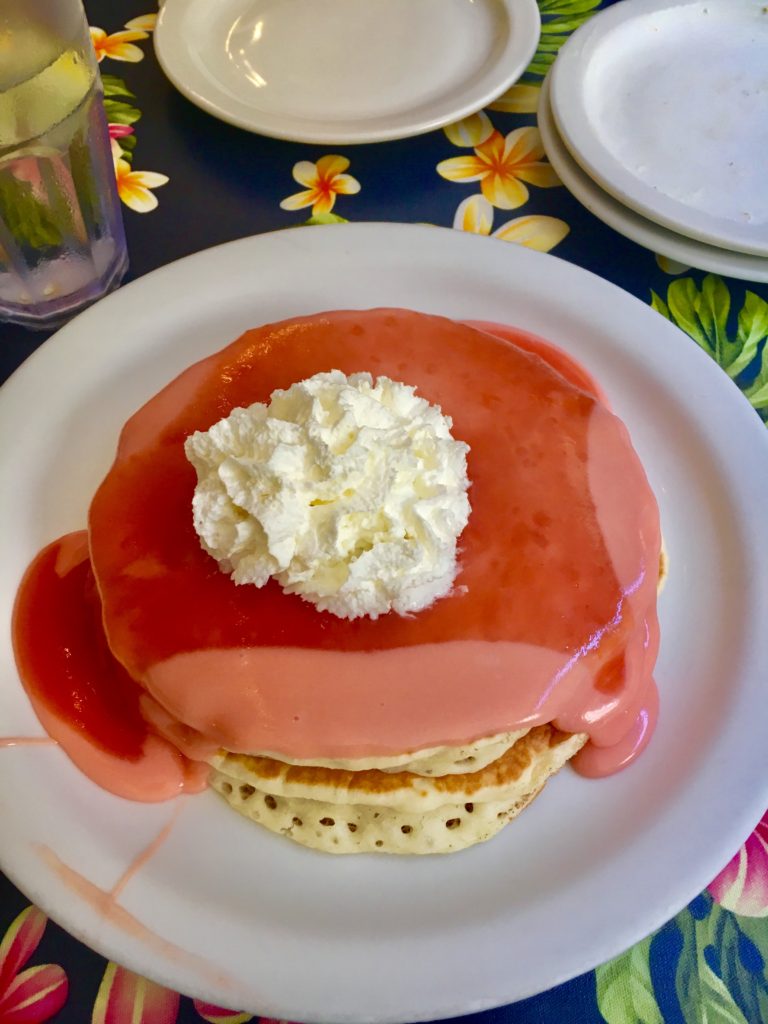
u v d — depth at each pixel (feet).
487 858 0.70
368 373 0.81
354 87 1.18
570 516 0.77
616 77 1.19
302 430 0.71
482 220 1.12
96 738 0.74
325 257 1.01
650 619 0.80
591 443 0.82
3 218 0.92
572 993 0.65
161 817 0.72
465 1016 0.64
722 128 1.14
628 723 0.75
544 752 0.73
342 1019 0.59
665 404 0.93
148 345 0.96
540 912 0.65
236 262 1.00
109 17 1.32
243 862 0.70
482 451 0.80
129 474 0.79
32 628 0.79
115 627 0.72
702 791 0.71
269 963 0.62
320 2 1.25
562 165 1.10
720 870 0.67
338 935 0.64
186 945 0.62
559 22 1.33
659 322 0.97
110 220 1.03
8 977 0.65
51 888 0.64
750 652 0.79
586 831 0.71
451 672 0.69
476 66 1.20
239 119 1.09
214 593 0.72
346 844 0.70
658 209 1.01
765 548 0.84
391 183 1.16
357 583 0.68
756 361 1.02
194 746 0.71
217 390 0.85
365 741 0.66
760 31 1.23
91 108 0.95
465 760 0.71
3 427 0.88
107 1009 0.64
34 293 1.00
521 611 0.71
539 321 0.99
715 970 0.67
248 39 1.22
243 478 0.70
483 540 0.75
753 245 0.98
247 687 0.68
